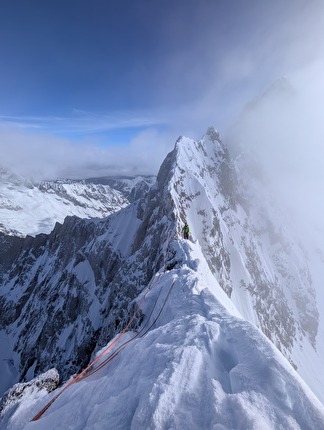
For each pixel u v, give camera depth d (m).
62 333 92.12
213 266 79.56
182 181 93.25
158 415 5.28
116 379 7.57
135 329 14.77
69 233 166.88
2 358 115.56
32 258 199.38
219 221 95.75
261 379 6.10
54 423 6.87
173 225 59.06
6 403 9.90
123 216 117.06
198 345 7.65
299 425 5.07
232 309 17.92
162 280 19.16
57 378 11.31
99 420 5.93
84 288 97.81
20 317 148.38
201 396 5.84
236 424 5.00
